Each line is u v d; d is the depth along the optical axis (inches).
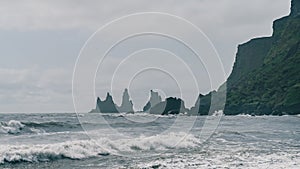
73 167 545.3
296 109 3875.5
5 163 561.0
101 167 541.3
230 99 4247.0
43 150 604.1
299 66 4643.2
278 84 4411.9
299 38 5191.9
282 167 549.6
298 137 1072.8
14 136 842.2
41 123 1000.9
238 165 560.1
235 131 1186.0
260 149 750.5
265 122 2105.1
